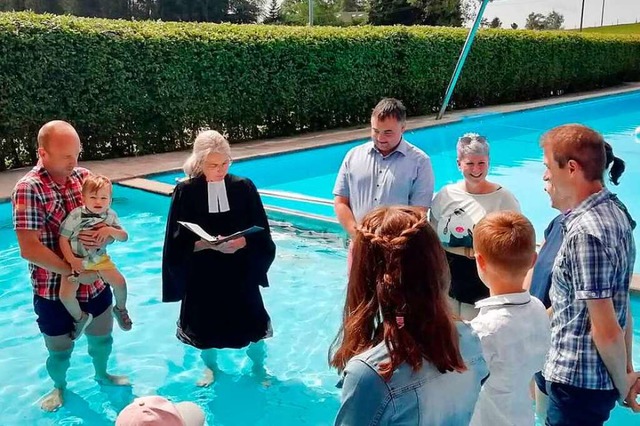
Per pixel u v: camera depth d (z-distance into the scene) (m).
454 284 3.91
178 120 12.70
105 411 4.11
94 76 11.12
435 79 18.61
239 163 12.00
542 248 3.04
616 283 2.47
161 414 1.96
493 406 2.41
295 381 4.51
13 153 10.62
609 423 3.98
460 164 3.95
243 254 4.28
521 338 2.40
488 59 20.23
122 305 4.60
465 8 49.19
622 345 2.46
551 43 22.75
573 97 23.19
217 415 4.11
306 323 5.46
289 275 6.62
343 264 6.96
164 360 4.82
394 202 4.29
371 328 1.83
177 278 4.21
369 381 1.72
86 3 53.44
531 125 18.23
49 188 4.04
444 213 3.98
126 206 9.52
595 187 2.56
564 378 2.65
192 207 4.12
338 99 16.05
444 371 1.75
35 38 10.25
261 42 13.83
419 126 16.47
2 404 4.18
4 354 4.91
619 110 21.69
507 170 12.42
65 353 4.52
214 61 12.95
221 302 4.23
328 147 13.84
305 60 14.91
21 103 10.32
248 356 4.87
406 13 49.78
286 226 8.43
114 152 12.01
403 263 1.77
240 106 13.77
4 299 6.08
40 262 3.97
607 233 2.43
